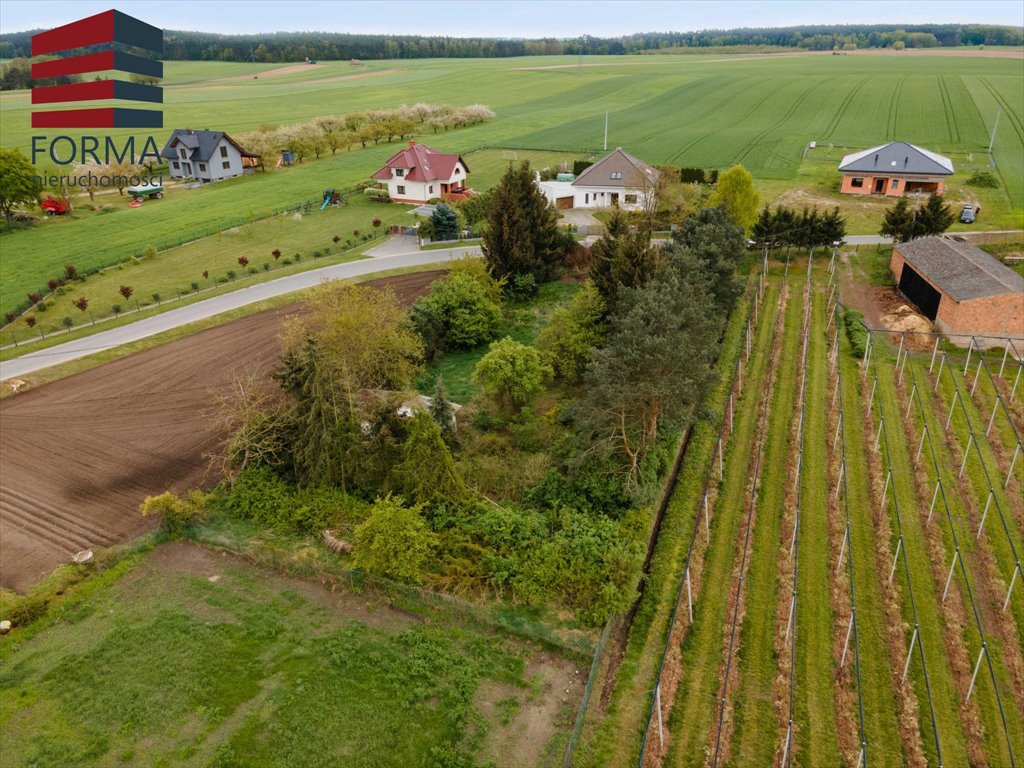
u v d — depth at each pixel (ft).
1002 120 368.68
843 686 75.97
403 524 89.35
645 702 74.13
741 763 68.18
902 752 69.21
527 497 104.32
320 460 103.91
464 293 158.40
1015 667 78.02
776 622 84.07
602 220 239.71
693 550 94.68
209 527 100.17
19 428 125.49
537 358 128.67
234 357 150.92
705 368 105.60
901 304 170.09
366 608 87.25
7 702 74.33
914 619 83.92
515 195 176.65
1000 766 68.03
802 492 106.11
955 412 125.39
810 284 181.27
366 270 200.44
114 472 113.29
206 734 70.74
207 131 319.27
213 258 216.33
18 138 363.97
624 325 104.83
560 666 79.25
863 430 121.08
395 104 513.04
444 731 71.15
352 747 69.56
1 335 161.99
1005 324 146.10
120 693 75.25
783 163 310.24
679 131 386.73
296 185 303.89
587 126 413.80
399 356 134.31
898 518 99.86
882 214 238.89
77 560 93.71
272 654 80.18
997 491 105.29
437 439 99.04
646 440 107.04
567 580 87.04
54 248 226.58
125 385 139.54
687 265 133.90
